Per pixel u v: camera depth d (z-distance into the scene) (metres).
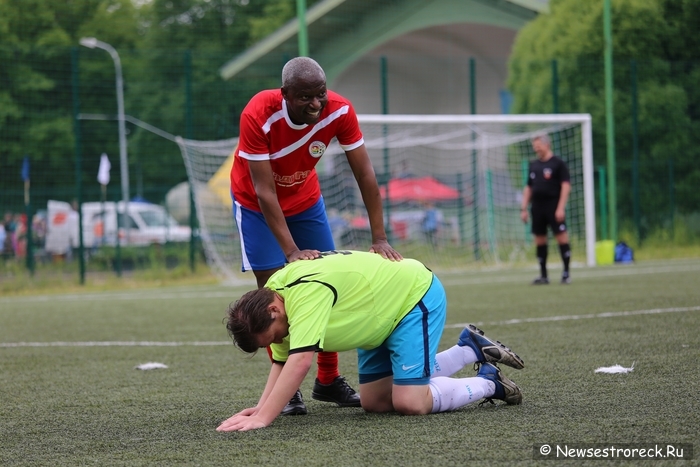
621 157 28.80
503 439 4.46
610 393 5.71
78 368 8.06
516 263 24.09
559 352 7.77
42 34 36.19
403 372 5.15
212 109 35.69
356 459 4.16
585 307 11.54
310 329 4.81
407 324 5.15
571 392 5.82
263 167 5.64
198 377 7.30
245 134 5.62
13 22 34.81
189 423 5.34
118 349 9.34
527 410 5.26
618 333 8.87
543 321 10.21
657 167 28.75
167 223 27.81
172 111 38.34
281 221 5.68
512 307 12.02
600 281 16.05
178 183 38.50
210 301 15.50
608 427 4.67
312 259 5.16
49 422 5.54
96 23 39.12
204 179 21.88
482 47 39.47
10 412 5.94
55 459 4.49
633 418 4.89
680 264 21.06
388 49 38.78
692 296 12.45
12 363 8.50
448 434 4.64
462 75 40.59
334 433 4.81
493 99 40.62
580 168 24.78
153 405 6.05
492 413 5.20
